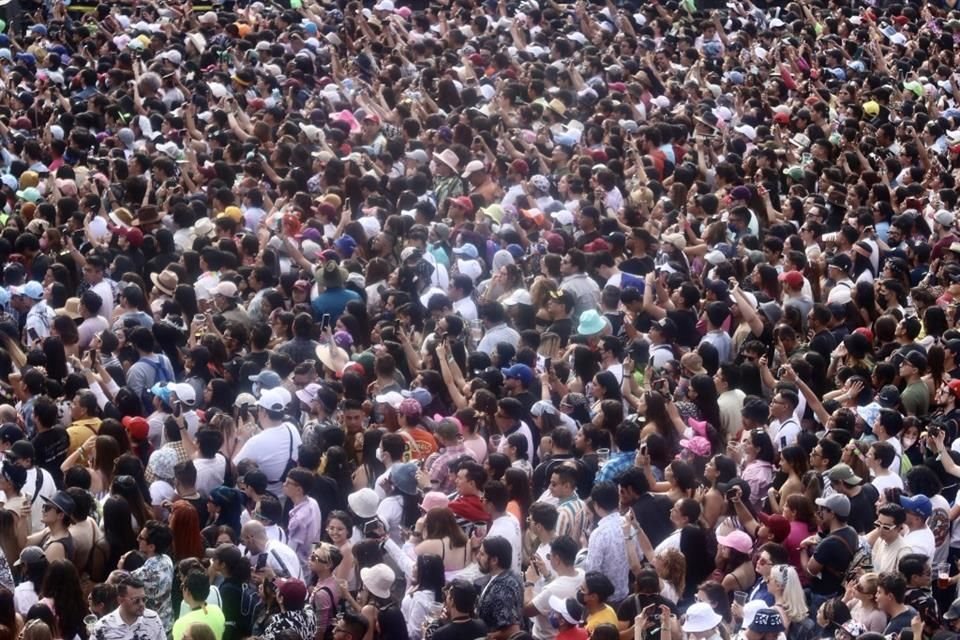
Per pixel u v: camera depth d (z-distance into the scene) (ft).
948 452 147.02
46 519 126.31
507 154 228.43
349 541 126.72
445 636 115.34
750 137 255.50
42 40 306.96
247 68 276.82
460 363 161.48
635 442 140.26
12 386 154.10
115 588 114.32
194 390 150.92
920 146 246.88
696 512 127.34
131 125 250.37
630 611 118.11
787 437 146.20
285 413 143.02
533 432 152.05
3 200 211.61
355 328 171.42
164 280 180.96
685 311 173.68
